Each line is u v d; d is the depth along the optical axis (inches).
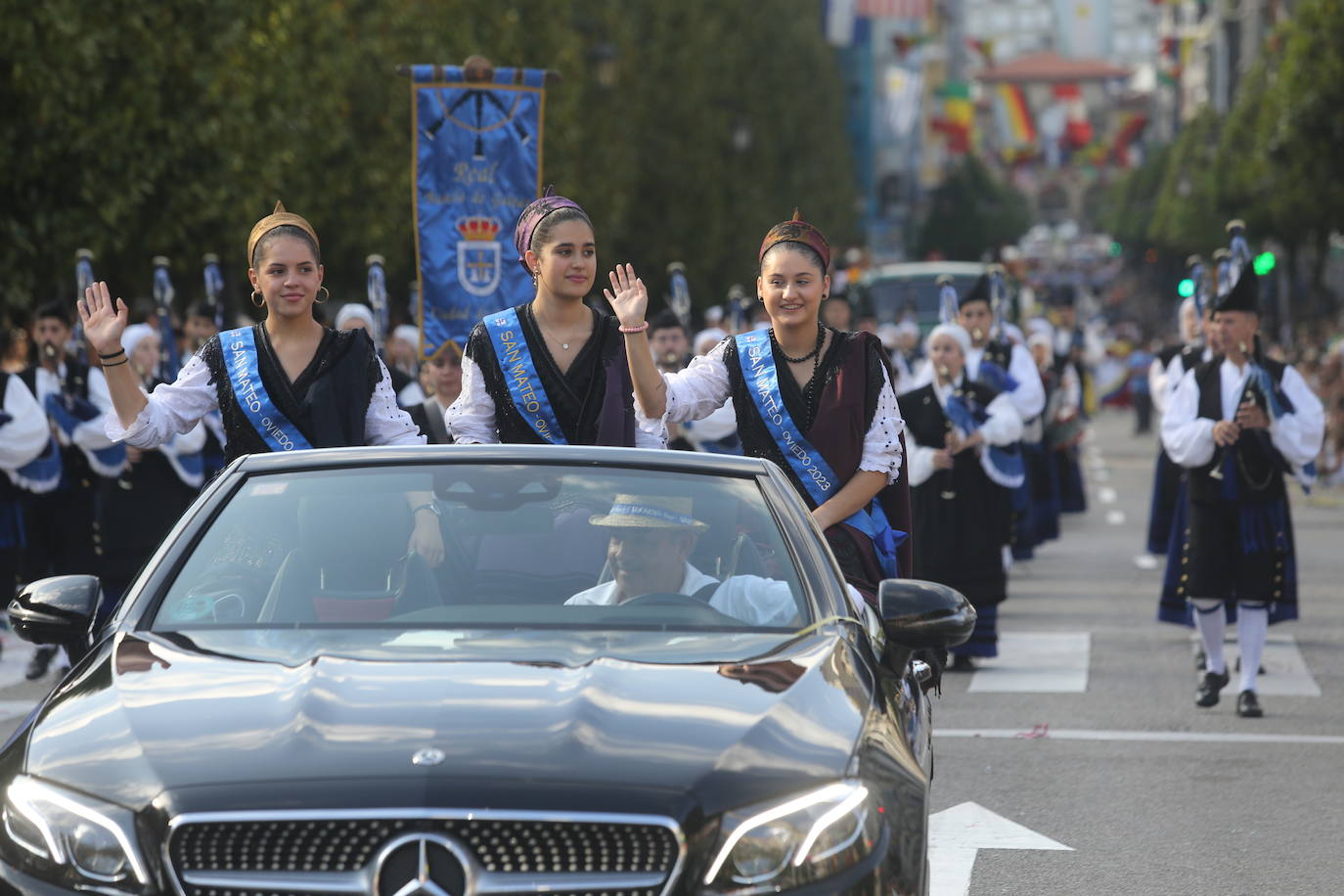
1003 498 1411.2
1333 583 1964.8
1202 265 1487.5
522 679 514.0
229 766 468.1
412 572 594.6
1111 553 2305.6
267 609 584.4
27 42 2253.9
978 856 861.2
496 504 616.4
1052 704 1267.2
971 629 597.3
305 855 450.3
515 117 1392.7
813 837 463.2
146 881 451.2
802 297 794.2
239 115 2650.1
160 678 526.3
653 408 783.7
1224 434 1197.7
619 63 4906.5
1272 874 828.0
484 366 797.9
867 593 779.4
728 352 807.7
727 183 6250.0
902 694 577.9
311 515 614.9
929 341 1424.7
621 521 602.2
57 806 470.0
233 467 645.3
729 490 625.3
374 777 457.7
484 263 1392.7
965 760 1081.4
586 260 792.9
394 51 3540.8
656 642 555.2
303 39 3085.6
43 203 2388.0
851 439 794.8
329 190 3346.5
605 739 477.4
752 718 496.7
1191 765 1066.7
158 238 2573.8
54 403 1380.4
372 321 1541.6
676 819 453.7
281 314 794.8
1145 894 795.4
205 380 796.0
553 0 4271.7
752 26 6894.7
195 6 2519.7
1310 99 4958.2
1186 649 1523.1
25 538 1446.9
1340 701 1278.3
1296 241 5944.9
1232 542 1219.9
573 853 450.6
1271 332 6151.6
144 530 1364.4
